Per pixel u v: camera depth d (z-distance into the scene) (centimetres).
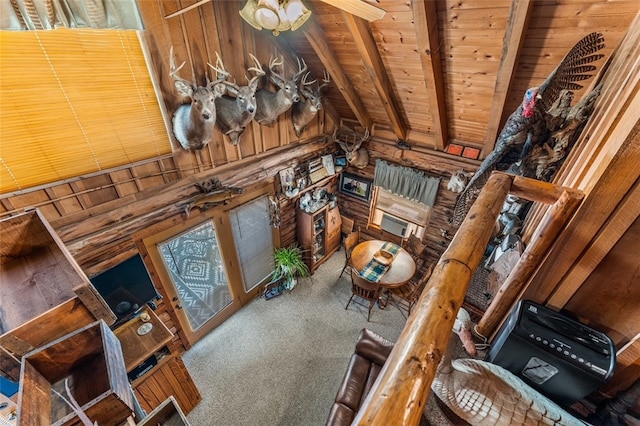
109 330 123
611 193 139
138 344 252
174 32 245
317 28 287
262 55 326
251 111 303
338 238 588
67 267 136
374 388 71
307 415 314
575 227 157
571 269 167
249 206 397
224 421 307
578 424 145
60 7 132
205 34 267
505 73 236
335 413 234
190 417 309
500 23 207
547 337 162
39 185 213
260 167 382
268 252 465
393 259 437
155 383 264
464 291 98
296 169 441
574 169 196
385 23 251
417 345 77
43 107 196
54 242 149
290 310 451
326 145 483
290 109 398
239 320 430
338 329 421
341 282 512
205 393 332
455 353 234
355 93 394
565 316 174
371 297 412
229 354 379
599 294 161
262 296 475
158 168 282
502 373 171
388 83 336
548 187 170
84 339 112
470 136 375
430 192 443
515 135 208
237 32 293
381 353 273
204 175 325
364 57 290
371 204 540
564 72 180
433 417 192
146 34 226
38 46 181
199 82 277
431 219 477
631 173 131
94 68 209
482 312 326
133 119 244
